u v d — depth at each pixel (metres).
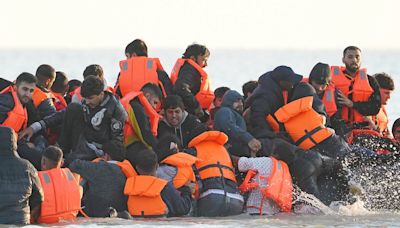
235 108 45.81
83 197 39.94
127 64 47.78
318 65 47.84
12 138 37.34
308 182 42.72
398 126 48.31
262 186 42.12
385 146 48.28
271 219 40.81
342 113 50.19
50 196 38.12
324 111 46.22
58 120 43.94
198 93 48.53
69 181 38.69
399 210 44.16
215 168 42.19
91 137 42.16
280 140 44.16
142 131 43.12
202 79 48.53
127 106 43.19
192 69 48.31
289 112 45.06
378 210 43.91
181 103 44.28
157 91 44.91
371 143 48.50
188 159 41.50
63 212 38.41
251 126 46.38
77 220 38.91
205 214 41.50
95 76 42.19
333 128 48.84
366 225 39.88
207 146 42.75
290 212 42.66
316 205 42.56
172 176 41.19
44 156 38.91
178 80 47.59
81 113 42.12
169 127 44.47
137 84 47.31
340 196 43.88
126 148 43.53
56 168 38.78
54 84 47.41
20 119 42.34
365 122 50.41
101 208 39.94
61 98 47.22
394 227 39.53
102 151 42.03
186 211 40.88
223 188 41.84
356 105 49.91
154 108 44.81
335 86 50.19
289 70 45.91
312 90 45.94
